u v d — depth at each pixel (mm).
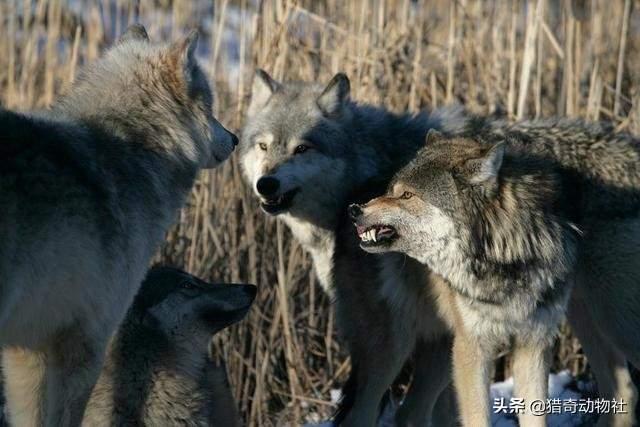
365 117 12336
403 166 10969
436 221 10102
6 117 8430
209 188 13781
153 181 9664
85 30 17953
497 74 15062
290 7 14406
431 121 12250
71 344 8883
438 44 15391
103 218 8727
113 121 9555
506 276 10102
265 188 11656
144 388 9734
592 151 11258
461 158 10188
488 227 10070
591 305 11297
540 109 14570
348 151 11977
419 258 10359
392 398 13445
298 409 13234
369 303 11367
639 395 13070
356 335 11539
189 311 9969
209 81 10680
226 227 13805
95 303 8828
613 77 16219
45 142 8492
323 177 11883
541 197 10258
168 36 17328
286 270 13836
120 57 10070
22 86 15445
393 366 11445
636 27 17281
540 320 10289
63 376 8938
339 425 11625
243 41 14352
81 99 9703
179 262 13945
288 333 13312
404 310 11266
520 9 15977
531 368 10508
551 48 16094
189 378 9953
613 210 11016
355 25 15539
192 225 13953
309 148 11914
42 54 16750
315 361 14102
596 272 11078
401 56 14938
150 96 9883
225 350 13531
